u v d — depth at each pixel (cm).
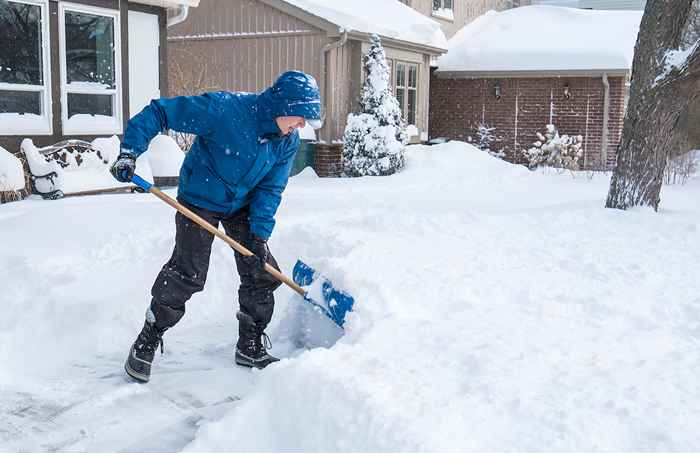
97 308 433
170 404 341
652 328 365
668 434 235
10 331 400
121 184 996
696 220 718
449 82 1975
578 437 235
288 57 1493
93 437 305
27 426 314
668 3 744
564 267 491
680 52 742
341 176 1470
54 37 974
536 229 642
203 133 351
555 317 373
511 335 340
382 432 242
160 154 1057
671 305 400
